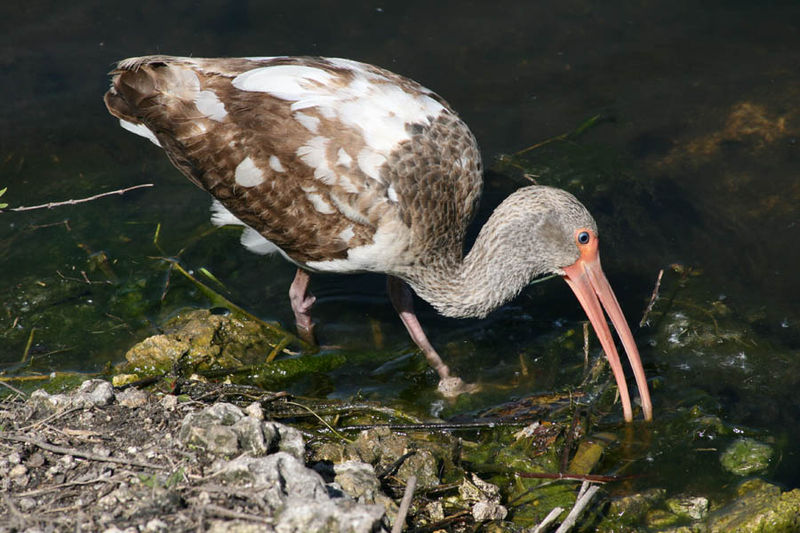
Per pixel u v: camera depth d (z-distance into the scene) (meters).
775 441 10.30
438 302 11.73
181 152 11.40
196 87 11.15
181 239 13.48
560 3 17.34
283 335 12.02
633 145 15.06
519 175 14.50
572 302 12.82
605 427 10.55
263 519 6.97
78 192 13.96
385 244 10.95
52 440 8.20
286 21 16.61
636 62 16.33
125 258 13.07
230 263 13.25
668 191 14.34
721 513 9.23
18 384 10.72
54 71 15.34
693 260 13.21
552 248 10.96
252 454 7.86
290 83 10.95
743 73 16.19
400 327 12.45
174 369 10.80
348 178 10.66
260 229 11.63
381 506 7.18
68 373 10.96
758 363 11.46
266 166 10.98
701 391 11.09
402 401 11.06
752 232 13.59
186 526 7.02
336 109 10.80
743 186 14.37
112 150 14.63
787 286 12.68
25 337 11.70
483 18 17.02
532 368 11.62
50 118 14.77
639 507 9.30
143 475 7.61
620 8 17.31
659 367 11.56
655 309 12.41
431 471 9.05
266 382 11.23
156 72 11.25
